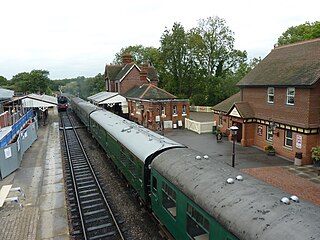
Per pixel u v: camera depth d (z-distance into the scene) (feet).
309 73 56.03
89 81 334.85
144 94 108.78
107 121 66.23
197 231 21.80
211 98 163.32
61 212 37.17
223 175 22.91
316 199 40.37
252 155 64.23
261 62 78.33
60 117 152.87
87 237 31.73
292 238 13.64
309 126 54.85
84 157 66.69
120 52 250.37
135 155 36.24
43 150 72.54
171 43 150.92
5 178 50.96
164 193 28.30
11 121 90.99
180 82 158.71
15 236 31.37
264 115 68.33
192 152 30.73
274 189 20.06
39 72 256.11
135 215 36.35
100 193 44.11
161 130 99.81
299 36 147.95
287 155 60.95
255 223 15.80
